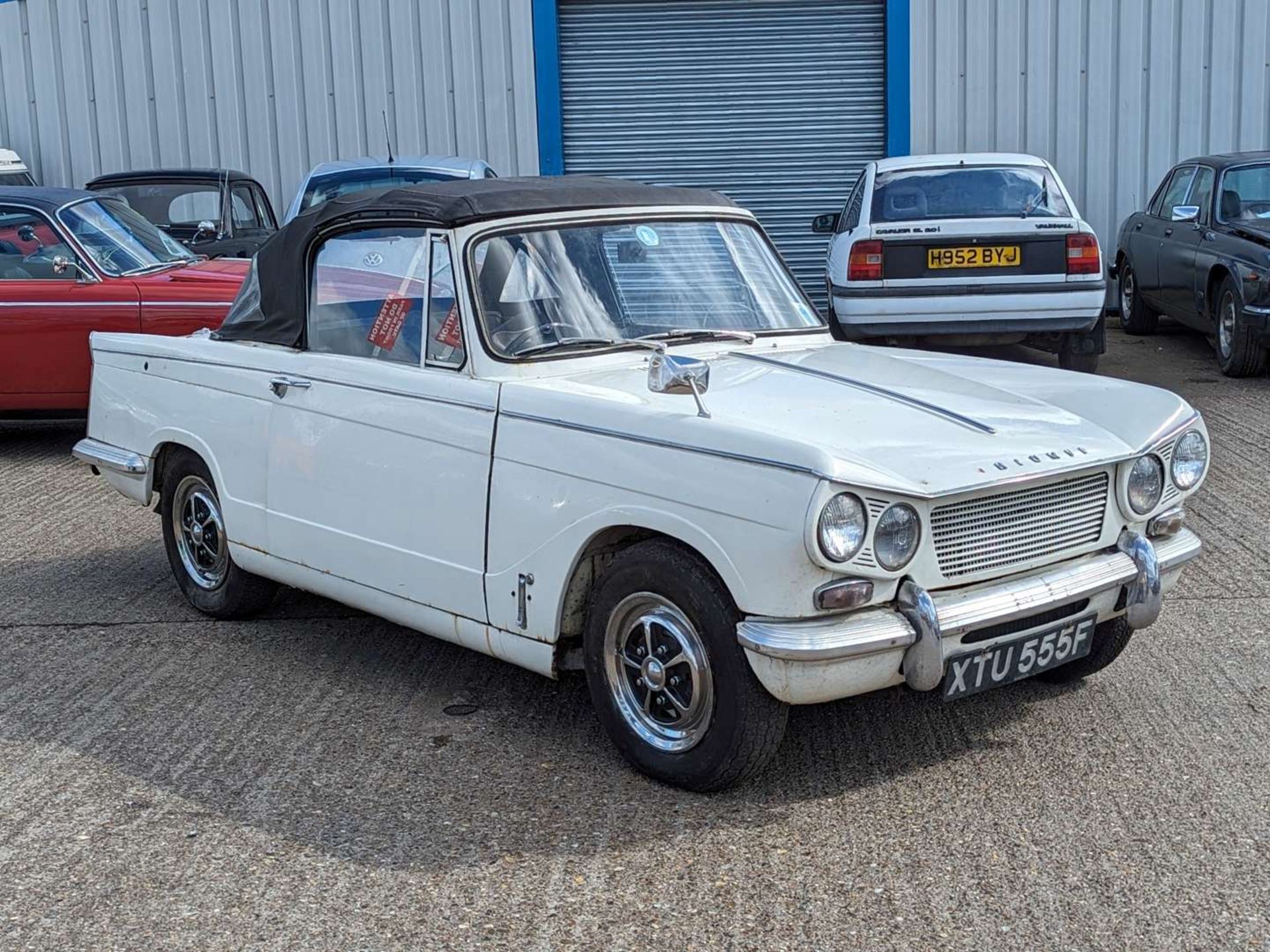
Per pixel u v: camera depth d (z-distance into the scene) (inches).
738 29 577.0
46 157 594.9
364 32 571.2
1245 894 133.8
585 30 579.2
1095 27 555.2
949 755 167.5
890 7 561.3
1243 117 556.4
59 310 341.7
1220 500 286.4
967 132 567.5
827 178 589.9
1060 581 157.3
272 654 208.1
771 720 150.0
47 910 135.1
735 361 181.9
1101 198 566.6
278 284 203.5
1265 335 406.3
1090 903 132.7
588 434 157.5
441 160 492.4
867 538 141.6
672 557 152.5
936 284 376.5
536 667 167.8
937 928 129.0
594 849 145.3
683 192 204.7
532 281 179.3
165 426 219.6
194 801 158.7
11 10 584.1
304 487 194.9
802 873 139.4
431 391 174.9
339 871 141.7
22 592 240.4
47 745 175.5
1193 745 169.0
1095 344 393.4
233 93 579.8
